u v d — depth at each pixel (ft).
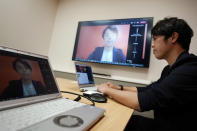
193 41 5.37
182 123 2.01
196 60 2.21
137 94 2.36
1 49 1.27
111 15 7.17
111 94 2.71
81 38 7.30
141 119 3.20
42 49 8.24
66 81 4.47
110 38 6.61
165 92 2.04
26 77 1.46
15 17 6.75
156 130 2.26
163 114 2.23
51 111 1.27
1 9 6.17
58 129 0.95
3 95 1.16
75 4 8.35
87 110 1.47
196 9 5.56
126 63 6.10
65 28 8.38
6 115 1.03
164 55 2.72
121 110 2.13
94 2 7.77
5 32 6.42
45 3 8.18
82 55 7.12
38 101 1.47
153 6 6.31
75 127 1.02
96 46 6.87
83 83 3.52
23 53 1.53
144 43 5.91
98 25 7.01
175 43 2.56
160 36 2.65
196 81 1.99
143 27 6.03
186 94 1.97
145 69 5.99
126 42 6.24
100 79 6.36
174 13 5.87
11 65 1.32
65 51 8.08
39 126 0.95
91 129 1.29
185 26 2.54
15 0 6.68
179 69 2.16
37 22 7.81
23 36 7.20
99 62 6.65
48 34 8.54
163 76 3.03
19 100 1.27
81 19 7.96
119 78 6.19
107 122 1.54
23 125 0.93
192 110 1.99
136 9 6.63
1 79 1.18
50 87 1.76
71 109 1.41
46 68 1.85
